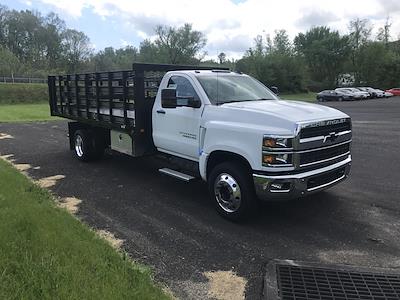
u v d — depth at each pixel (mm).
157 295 3619
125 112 7555
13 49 113062
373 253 4656
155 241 5004
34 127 17453
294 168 5004
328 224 5523
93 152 9352
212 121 5773
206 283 4023
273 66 74375
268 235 5180
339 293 3863
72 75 9367
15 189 6496
